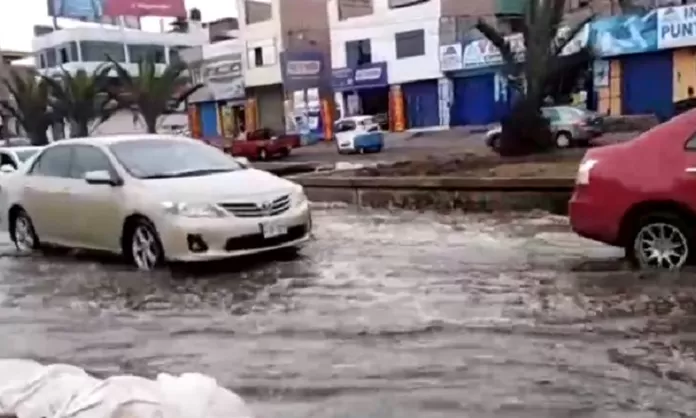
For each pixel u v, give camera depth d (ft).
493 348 16.74
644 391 13.91
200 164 30.48
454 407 13.58
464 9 132.77
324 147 136.15
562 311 19.35
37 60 198.29
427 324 18.88
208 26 203.51
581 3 117.91
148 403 9.04
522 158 65.98
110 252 30.14
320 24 161.68
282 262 28.14
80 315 22.09
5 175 36.94
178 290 24.48
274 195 28.12
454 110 136.36
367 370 15.75
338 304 21.36
